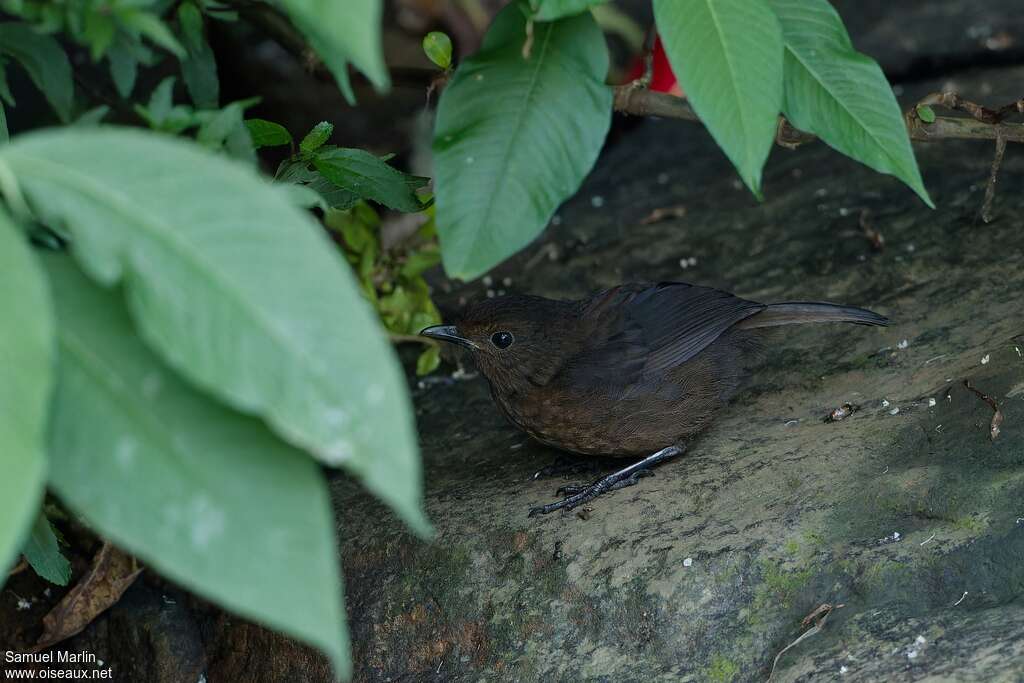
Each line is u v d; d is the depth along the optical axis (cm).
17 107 1113
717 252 1103
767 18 448
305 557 300
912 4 1444
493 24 511
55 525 884
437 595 745
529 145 495
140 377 309
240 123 496
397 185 638
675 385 815
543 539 736
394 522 796
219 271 293
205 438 307
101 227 295
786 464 742
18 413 272
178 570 296
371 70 299
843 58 523
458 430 941
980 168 1101
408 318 1030
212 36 1202
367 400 288
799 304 855
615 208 1243
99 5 384
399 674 738
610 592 681
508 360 833
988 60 1300
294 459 308
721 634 635
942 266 962
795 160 1250
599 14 1380
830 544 652
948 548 625
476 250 487
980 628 570
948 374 795
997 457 675
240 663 803
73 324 311
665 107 743
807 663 587
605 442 820
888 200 1101
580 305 868
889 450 724
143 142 303
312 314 292
